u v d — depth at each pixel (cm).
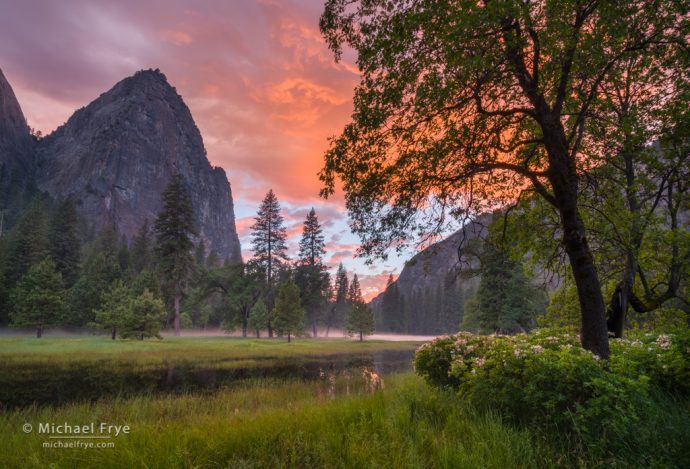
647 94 806
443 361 813
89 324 3956
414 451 431
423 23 571
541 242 962
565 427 470
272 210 6391
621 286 880
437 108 651
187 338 4653
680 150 836
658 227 873
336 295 10638
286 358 2808
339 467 413
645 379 439
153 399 1105
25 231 5994
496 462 392
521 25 598
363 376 1750
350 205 763
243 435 492
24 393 1293
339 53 701
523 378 521
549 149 674
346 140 710
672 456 370
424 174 735
